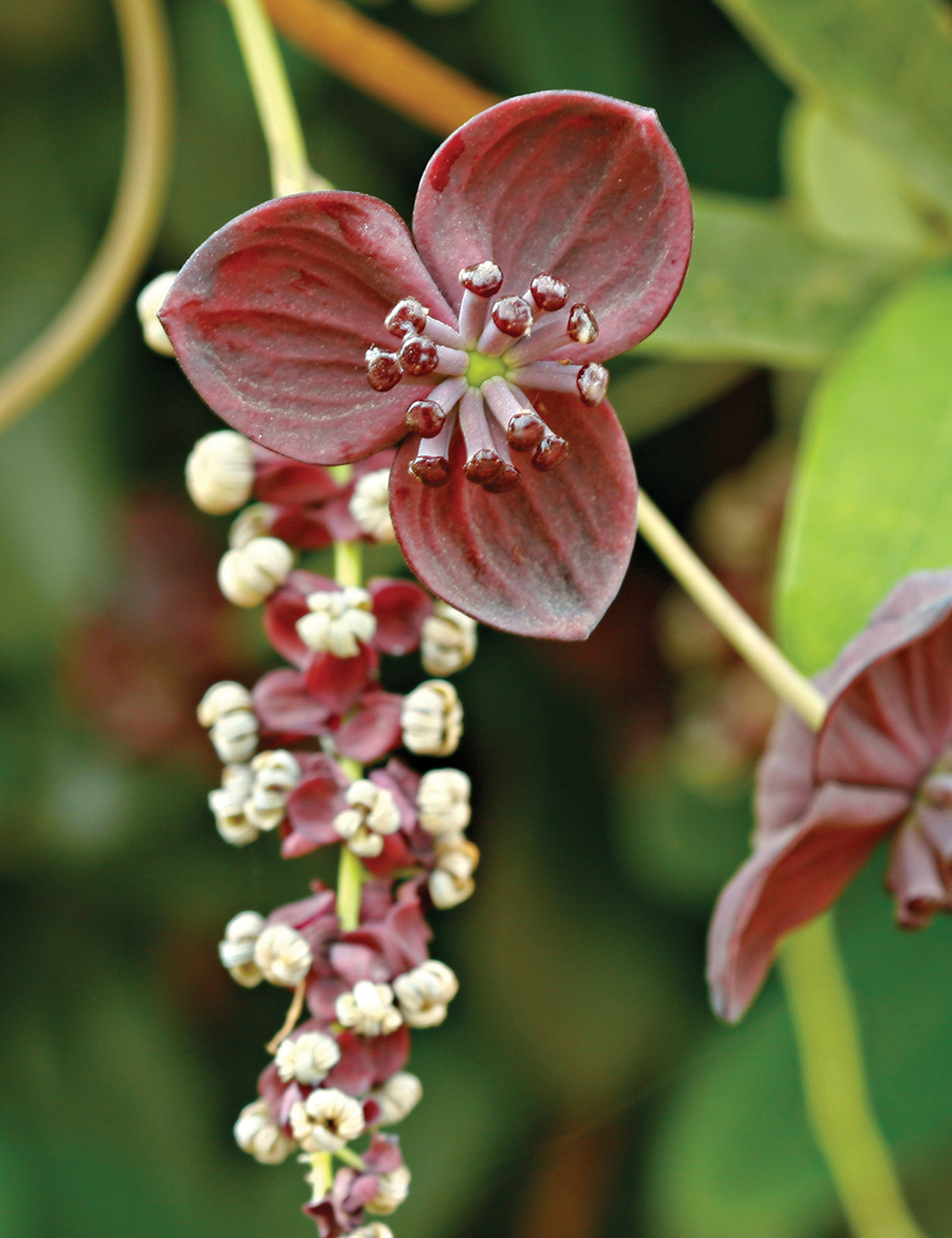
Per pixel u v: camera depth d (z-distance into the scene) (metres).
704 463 0.45
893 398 0.34
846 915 0.42
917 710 0.33
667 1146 0.42
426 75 0.36
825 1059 0.36
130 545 0.44
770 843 0.33
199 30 0.44
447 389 0.31
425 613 0.31
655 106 0.43
